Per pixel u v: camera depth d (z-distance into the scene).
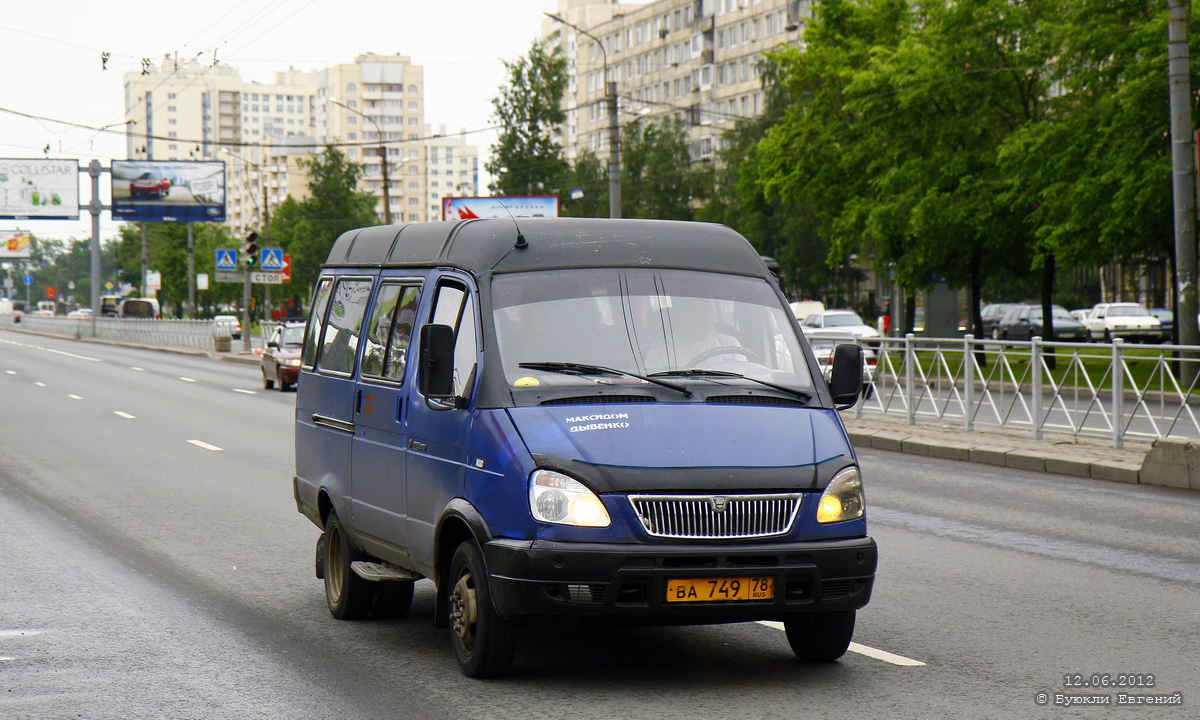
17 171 69.88
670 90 114.62
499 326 6.38
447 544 6.39
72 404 26.77
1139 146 27.77
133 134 53.88
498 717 5.50
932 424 19.28
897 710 5.55
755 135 79.94
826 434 6.12
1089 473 14.56
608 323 6.50
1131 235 28.72
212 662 6.61
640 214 91.19
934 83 35.97
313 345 8.56
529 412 6.01
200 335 59.47
